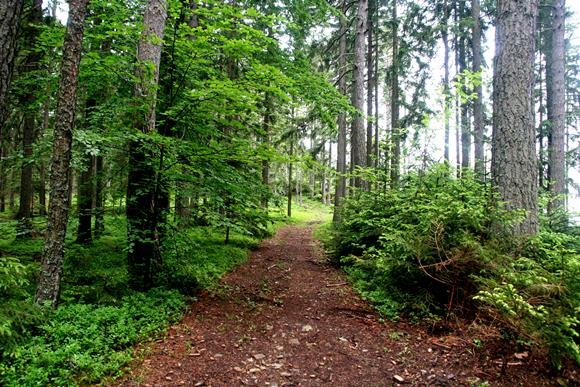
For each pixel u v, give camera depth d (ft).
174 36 20.35
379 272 22.67
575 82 66.95
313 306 20.97
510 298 12.23
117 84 22.81
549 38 57.00
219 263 30.19
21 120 38.63
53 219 14.60
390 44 69.97
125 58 19.61
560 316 11.57
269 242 48.73
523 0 20.66
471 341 14.98
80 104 29.22
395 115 58.03
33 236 33.04
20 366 10.94
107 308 15.83
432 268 18.26
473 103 51.47
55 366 11.49
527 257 17.76
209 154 20.34
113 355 12.73
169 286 21.29
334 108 30.22
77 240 31.78
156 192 20.54
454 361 13.65
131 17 22.80
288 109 52.13
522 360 13.25
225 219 22.68
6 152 44.62
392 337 16.15
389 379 12.59
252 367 13.30
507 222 18.24
